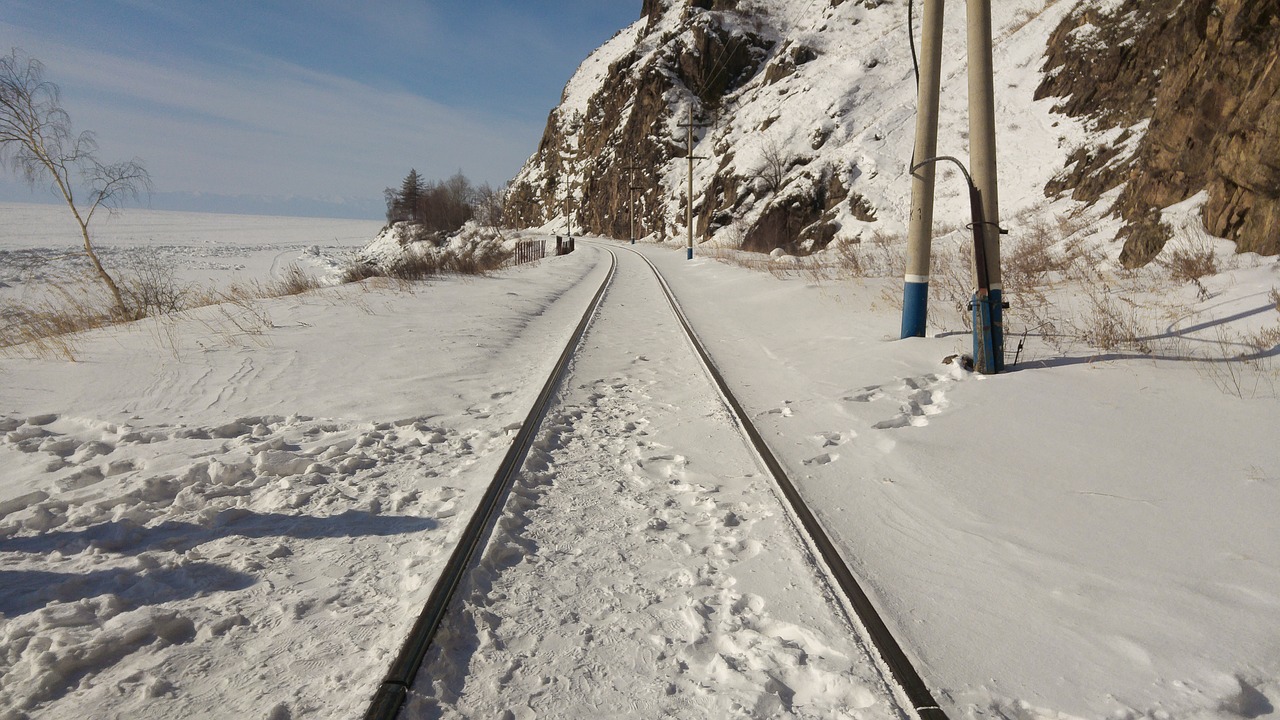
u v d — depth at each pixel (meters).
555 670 2.71
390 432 5.89
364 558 3.63
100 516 4.05
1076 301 9.53
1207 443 4.50
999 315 6.64
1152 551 3.44
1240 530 3.51
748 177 48.12
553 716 2.45
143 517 4.07
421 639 2.73
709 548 3.76
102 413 6.20
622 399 7.15
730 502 4.38
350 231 186.62
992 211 6.64
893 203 31.45
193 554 3.59
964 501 4.25
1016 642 2.82
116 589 3.27
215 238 122.06
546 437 5.65
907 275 8.56
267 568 3.51
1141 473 4.29
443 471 4.97
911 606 3.13
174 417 6.13
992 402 5.84
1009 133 26.38
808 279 16.14
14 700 2.46
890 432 5.50
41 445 5.28
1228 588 3.05
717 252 35.34
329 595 3.23
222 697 2.52
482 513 3.95
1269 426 4.56
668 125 73.31
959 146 31.58
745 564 3.54
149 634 2.89
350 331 10.70
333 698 2.50
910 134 35.62
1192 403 5.13
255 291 17.38
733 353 9.75
